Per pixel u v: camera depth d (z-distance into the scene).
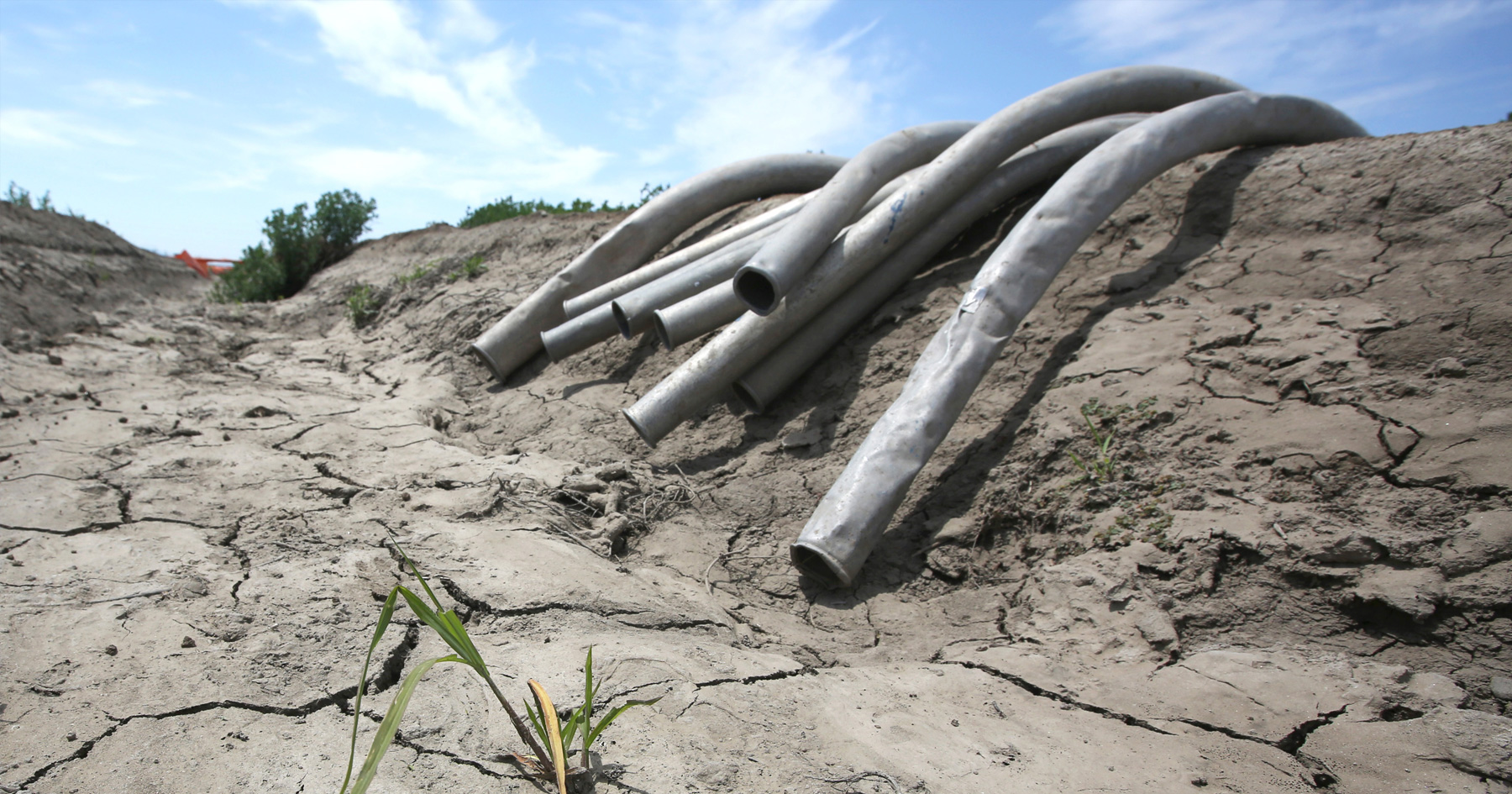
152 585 3.02
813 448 4.64
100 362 7.22
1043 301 4.70
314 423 5.64
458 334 7.82
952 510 3.76
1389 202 4.11
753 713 2.34
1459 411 3.05
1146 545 3.06
